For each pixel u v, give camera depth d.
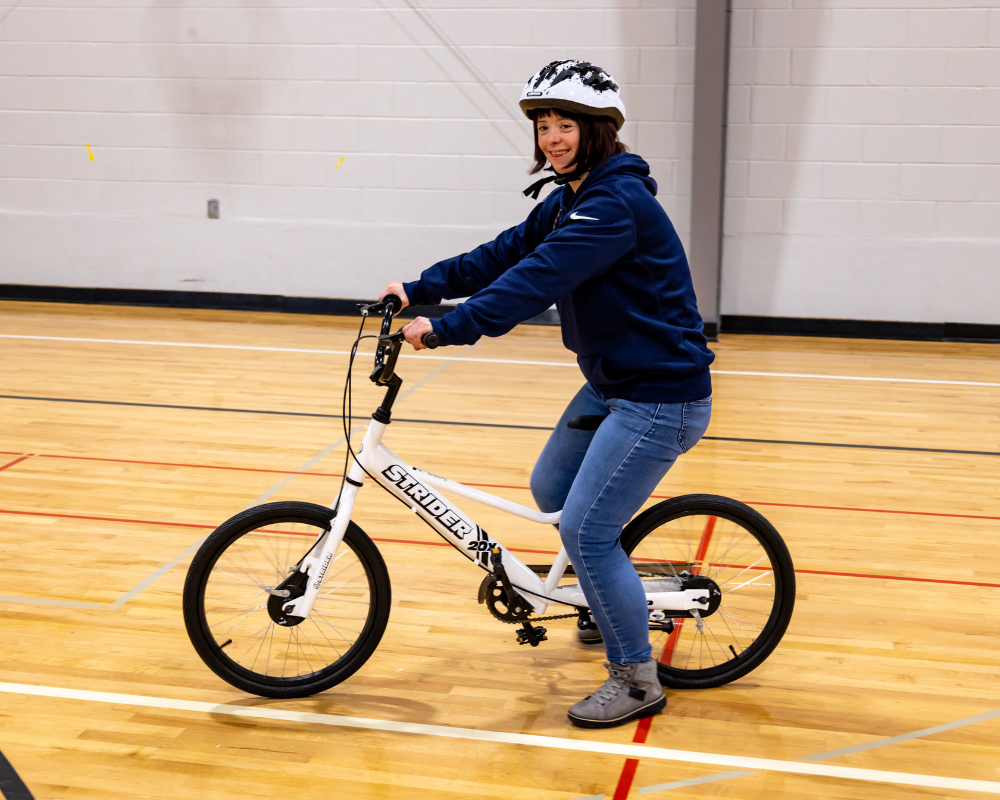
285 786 2.12
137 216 7.69
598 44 6.93
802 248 7.04
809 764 2.21
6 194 7.79
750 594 2.96
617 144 2.16
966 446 4.64
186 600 2.35
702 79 6.62
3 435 4.62
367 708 2.44
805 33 6.70
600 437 2.24
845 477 4.21
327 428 4.81
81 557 3.30
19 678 2.55
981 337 6.95
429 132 7.25
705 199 6.79
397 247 7.48
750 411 5.20
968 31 6.51
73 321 7.25
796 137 6.87
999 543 3.52
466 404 5.29
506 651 2.75
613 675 2.38
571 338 2.27
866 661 2.70
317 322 7.39
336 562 3.24
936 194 6.79
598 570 2.27
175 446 4.50
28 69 7.53
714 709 2.45
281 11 7.18
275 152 7.44
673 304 2.19
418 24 7.09
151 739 2.29
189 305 7.81
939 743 2.30
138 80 7.44
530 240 2.43
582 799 2.08
